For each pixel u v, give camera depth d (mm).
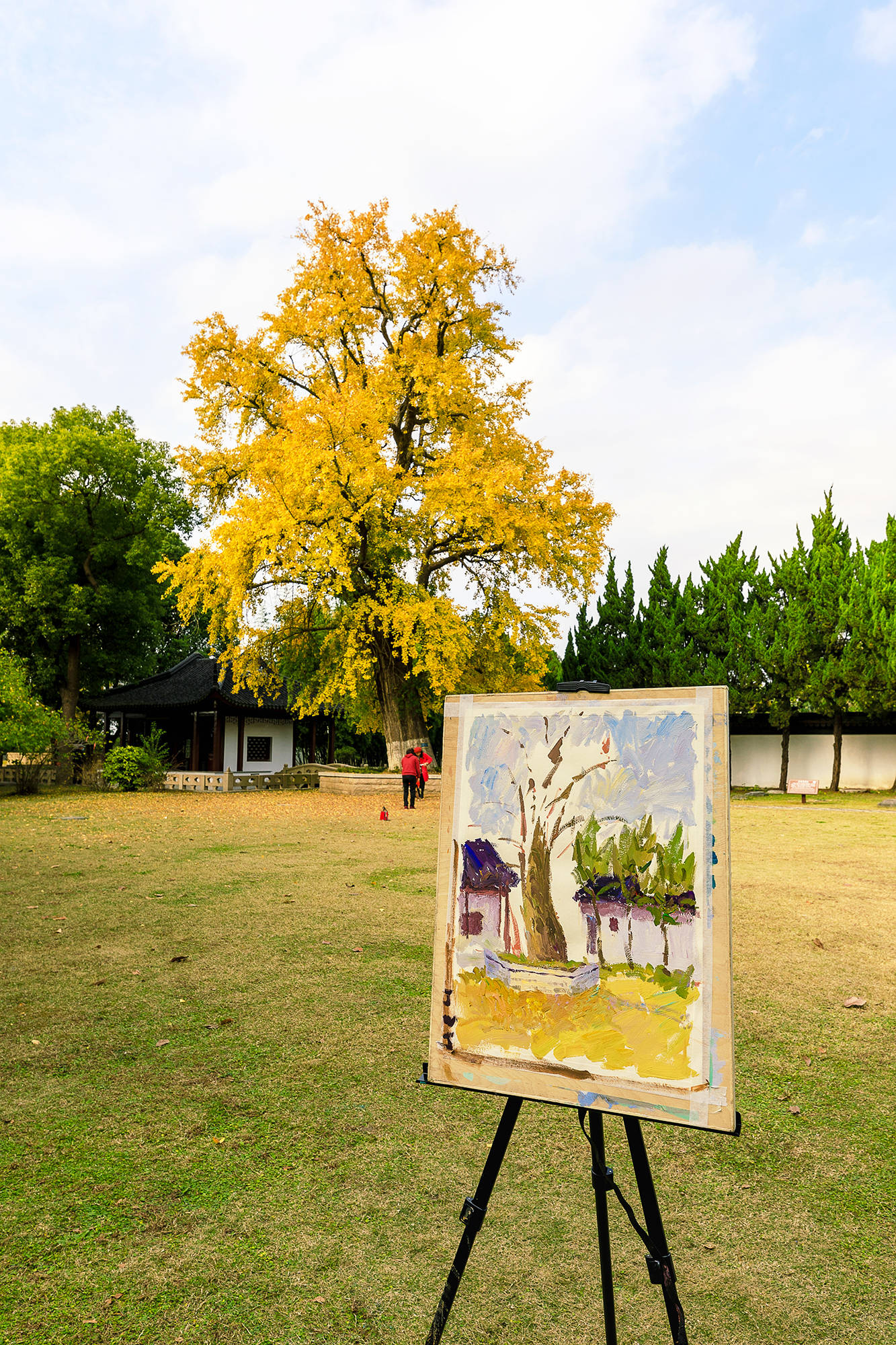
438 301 28359
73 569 33469
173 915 8008
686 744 2221
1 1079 4254
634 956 2180
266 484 24750
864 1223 3047
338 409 25266
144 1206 3107
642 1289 2664
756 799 27219
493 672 30109
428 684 29609
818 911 8500
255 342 27891
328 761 41094
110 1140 3625
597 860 2266
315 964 6355
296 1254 2820
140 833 14930
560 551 26172
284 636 29703
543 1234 2971
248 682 29844
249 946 6852
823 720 31812
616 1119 3992
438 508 24750
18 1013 5246
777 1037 4992
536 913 2324
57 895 8961
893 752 30641
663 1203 3209
